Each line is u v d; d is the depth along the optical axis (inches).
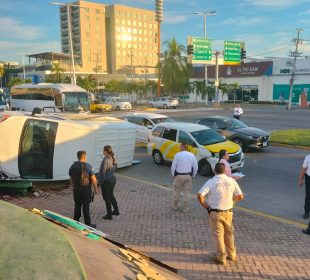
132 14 5782.5
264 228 285.0
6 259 51.6
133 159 577.6
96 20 5438.0
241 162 471.2
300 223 298.4
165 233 276.2
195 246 252.2
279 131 858.8
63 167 430.3
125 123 513.3
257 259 232.1
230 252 228.8
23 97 1299.2
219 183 220.2
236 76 2488.9
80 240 85.9
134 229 284.7
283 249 246.8
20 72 4047.7
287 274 213.9
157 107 1904.5
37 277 49.8
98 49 5521.7
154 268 96.4
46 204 348.5
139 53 5954.7
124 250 96.0
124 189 407.2
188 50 1827.0
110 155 308.3
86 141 438.9
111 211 307.6
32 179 424.8
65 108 1112.8
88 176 278.1
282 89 2241.6
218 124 663.1
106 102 1785.2
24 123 426.3
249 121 1167.0
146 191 398.9
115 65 5669.3
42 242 56.7
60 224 108.0
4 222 61.6
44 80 3309.5
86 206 279.7
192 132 497.4
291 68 2182.6
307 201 308.3
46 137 427.5
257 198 369.7
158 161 544.7
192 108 1900.8
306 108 1899.6
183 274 212.5
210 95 2497.5
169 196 379.2
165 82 2297.0
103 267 71.2
